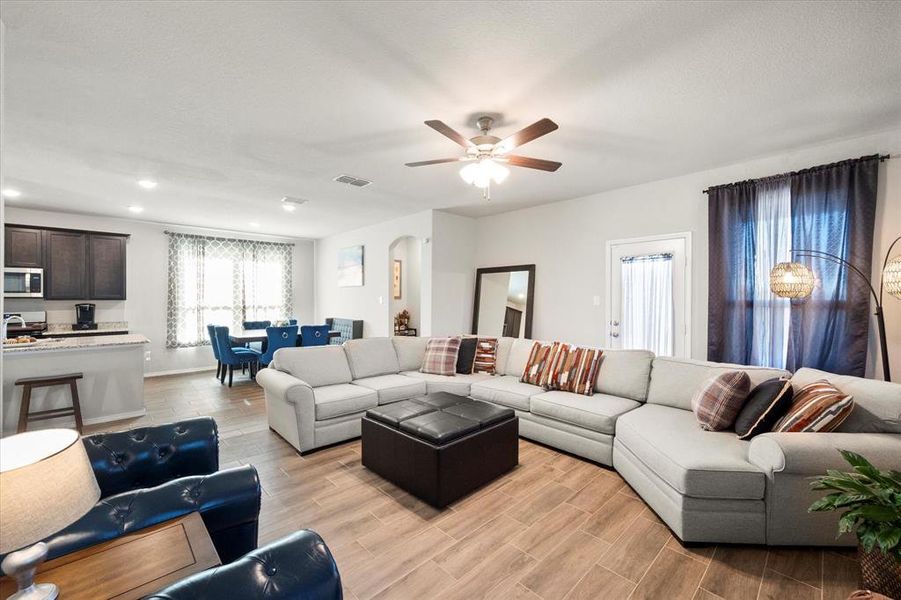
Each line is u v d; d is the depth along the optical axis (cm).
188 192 461
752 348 358
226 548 154
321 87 233
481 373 431
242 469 164
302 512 233
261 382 354
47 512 86
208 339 691
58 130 289
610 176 408
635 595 168
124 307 611
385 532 213
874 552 150
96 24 178
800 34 186
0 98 175
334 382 380
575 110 262
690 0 166
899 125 289
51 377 360
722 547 200
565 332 509
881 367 302
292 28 182
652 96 244
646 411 288
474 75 221
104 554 117
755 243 356
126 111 261
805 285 307
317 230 720
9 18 173
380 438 277
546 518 227
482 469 265
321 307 815
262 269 759
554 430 325
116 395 412
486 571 183
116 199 492
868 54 202
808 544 194
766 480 196
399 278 795
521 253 560
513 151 338
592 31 185
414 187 444
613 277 464
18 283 504
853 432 209
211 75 220
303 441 314
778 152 341
